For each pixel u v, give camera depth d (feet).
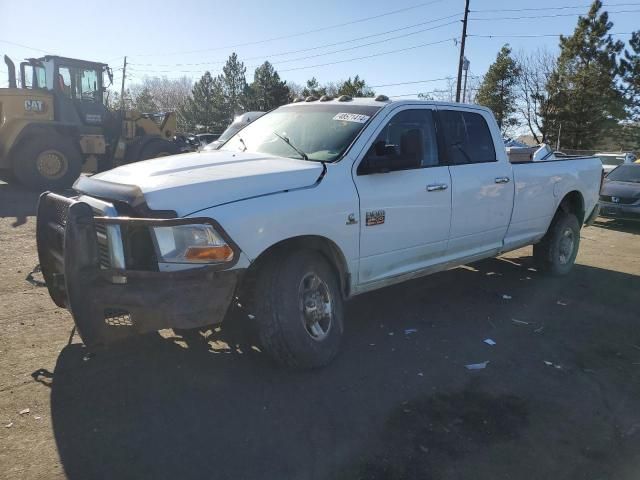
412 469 9.45
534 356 14.37
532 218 20.16
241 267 11.30
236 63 219.00
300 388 12.08
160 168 12.68
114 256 10.75
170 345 14.10
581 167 22.81
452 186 16.26
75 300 10.64
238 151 15.53
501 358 14.17
